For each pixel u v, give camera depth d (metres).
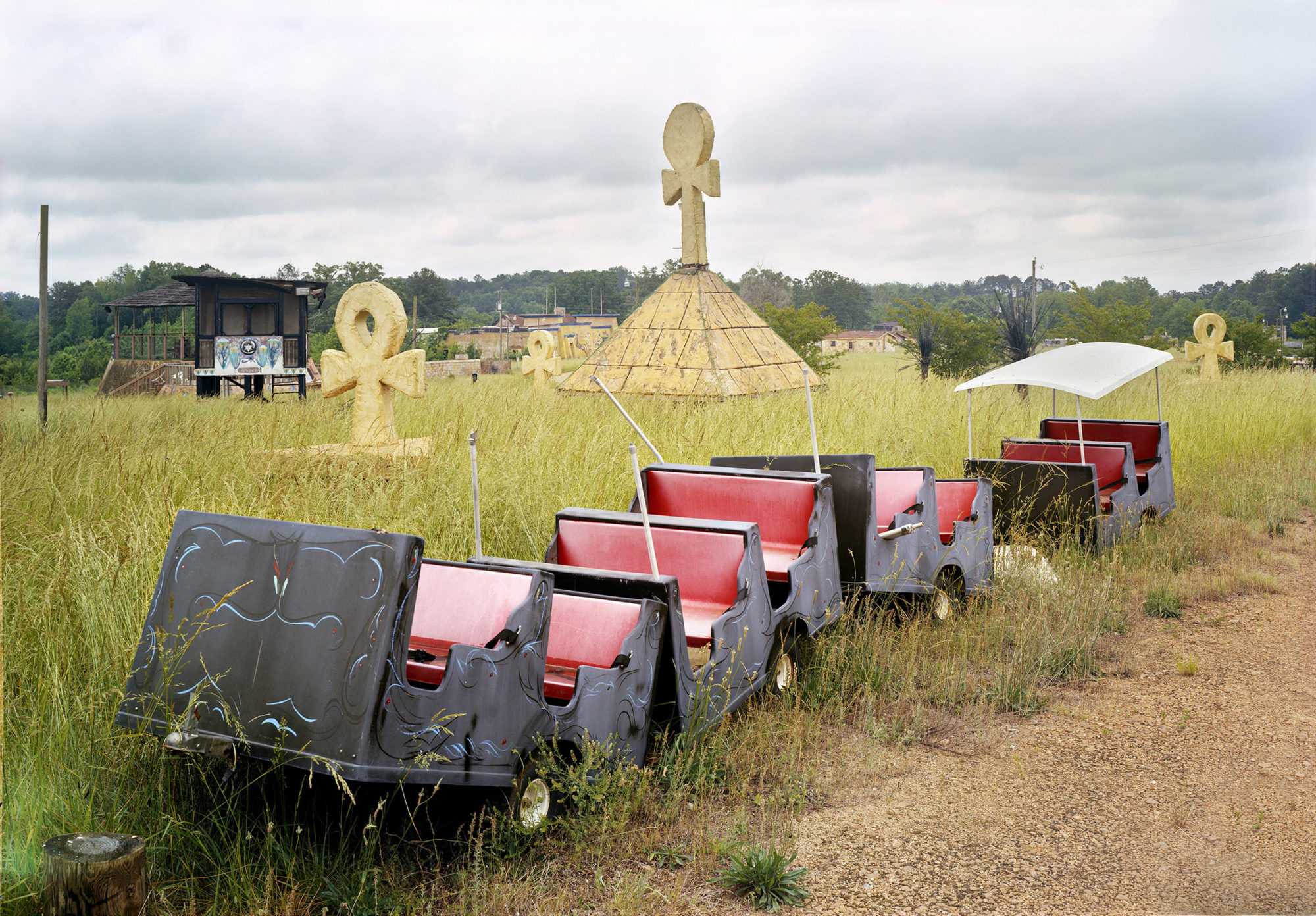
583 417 12.61
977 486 7.97
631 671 4.46
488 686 3.81
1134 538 9.87
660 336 17.67
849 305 159.50
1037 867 4.08
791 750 4.99
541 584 4.11
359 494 7.51
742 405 14.32
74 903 3.05
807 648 6.17
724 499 6.43
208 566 3.87
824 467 6.72
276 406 11.41
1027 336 23.56
